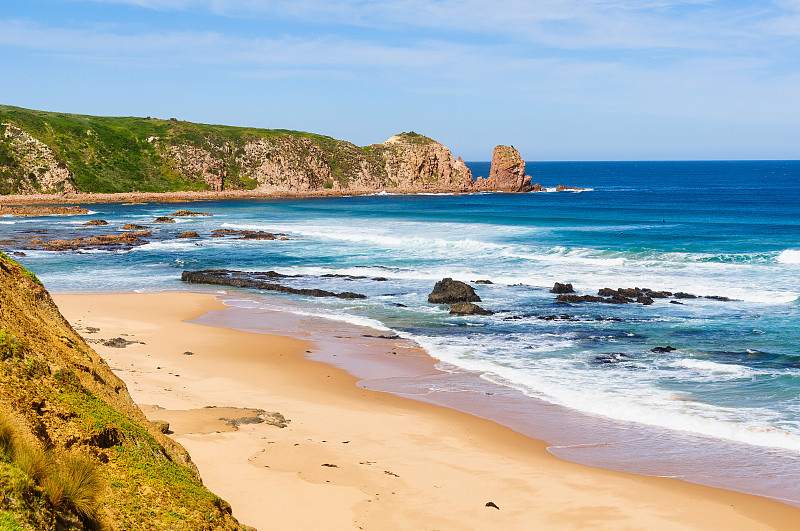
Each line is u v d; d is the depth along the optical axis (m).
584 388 23.69
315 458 16.42
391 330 33.53
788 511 14.89
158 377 23.80
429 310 38.38
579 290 43.50
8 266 13.62
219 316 37.03
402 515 13.92
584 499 15.23
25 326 11.68
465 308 37.19
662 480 16.42
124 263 57.06
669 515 14.59
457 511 14.27
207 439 17.09
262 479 14.91
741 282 44.09
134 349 28.33
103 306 39.00
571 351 28.98
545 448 18.42
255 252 63.50
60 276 50.41
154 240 72.00
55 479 8.32
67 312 36.69
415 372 26.00
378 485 15.23
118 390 12.90
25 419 9.06
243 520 13.04
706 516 14.59
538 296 41.78
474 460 17.31
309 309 39.16
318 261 57.75
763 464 17.38
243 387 23.41
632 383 24.22
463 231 77.75
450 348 29.73
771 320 34.09
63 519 8.06
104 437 10.12
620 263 52.94
